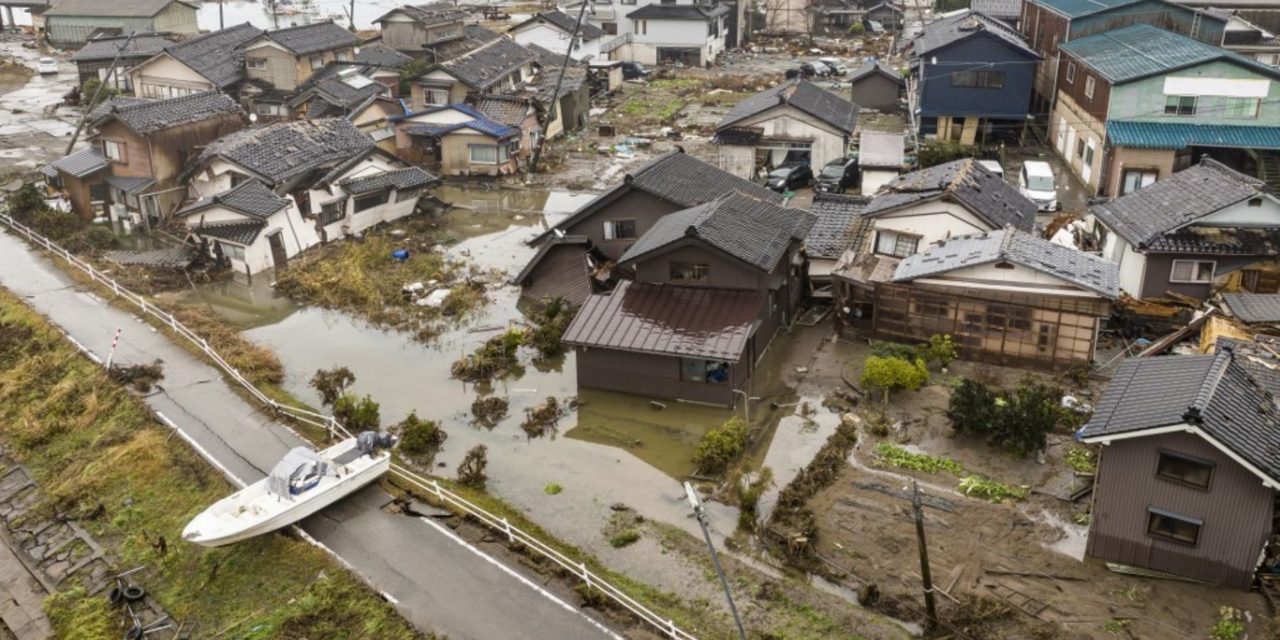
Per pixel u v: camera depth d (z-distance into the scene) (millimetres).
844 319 26922
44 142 48031
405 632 15773
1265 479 14938
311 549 17719
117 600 17344
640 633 15773
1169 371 17422
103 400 23594
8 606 17859
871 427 21922
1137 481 16344
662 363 23453
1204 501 15859
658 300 24625
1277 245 25078
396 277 31688
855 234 29203
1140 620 15750
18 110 54188
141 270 32250
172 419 22625
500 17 83188
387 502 19422
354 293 30266
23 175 42562
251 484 19906
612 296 25062
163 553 18391
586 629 15820
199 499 19781
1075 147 41156
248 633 16234
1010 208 29109
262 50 51562
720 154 42281
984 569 17172
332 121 39688
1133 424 16016
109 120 36156
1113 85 35969
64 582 18266
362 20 89375
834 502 19328
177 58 51094
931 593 15469
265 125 39969
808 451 21500
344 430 21625
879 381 22766
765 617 16141
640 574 17438
